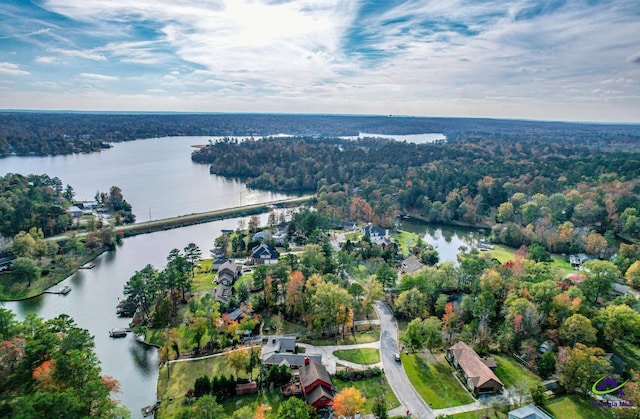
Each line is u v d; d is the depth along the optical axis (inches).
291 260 5319.9
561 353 3346.5
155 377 3476.9
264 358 3550.7
